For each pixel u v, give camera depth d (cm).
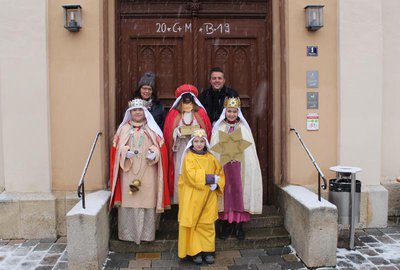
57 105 584
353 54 599
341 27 595
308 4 597
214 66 635
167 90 633
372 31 601
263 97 636
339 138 602
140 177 524
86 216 472
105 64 593
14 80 572
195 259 505
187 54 630
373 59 603
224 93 587
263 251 542
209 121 565
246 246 549
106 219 529
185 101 554
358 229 613
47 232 580
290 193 557
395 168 639
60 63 580
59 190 591
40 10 569
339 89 600
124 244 541
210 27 632
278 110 623
